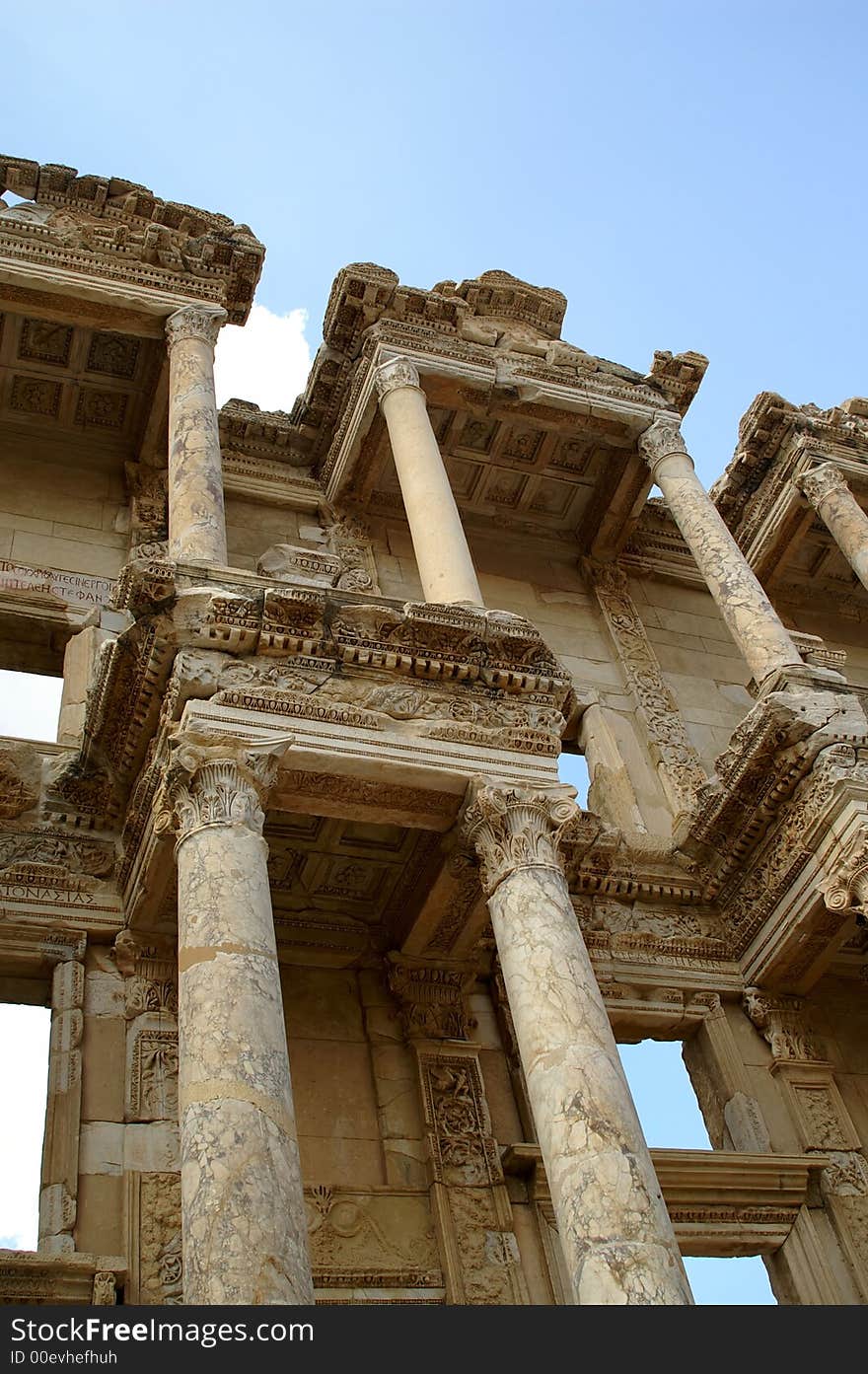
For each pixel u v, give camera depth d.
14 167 19.44
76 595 17.91
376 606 13.59
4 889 13.91
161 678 12.89
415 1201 13.52
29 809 14.62
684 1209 14.54
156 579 12.82
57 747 15.27
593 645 21.81
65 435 20.14
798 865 16.14
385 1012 15.02
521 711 13.71
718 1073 16.19
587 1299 9.54
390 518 21.70
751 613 18.23
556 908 12.04
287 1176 9.29
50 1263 11.23
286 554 19.72
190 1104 9.59
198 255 19.52
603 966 16.44
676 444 21.08
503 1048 15.21
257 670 12.80
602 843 17.12
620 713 20.77
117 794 14.42
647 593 23.33
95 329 18.86
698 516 19.88
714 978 16.86
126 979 13.75
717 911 17.58
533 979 11.45
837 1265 14.55
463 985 15.36
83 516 19.25
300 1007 14.73
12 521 18.70
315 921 15.25
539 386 20.81
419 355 20.34
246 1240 8.77
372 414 20.36
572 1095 10.56
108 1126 12.62
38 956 13.64
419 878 14.78
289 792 12.77
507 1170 13.97
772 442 23.41
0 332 18.95
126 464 19.98
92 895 14.18
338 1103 14.09
